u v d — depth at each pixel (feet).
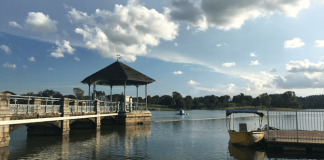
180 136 98.84
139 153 63.26
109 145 74.33
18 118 63.46
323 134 77.15
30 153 60.49
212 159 57.26
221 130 125.29
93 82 142.20
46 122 77.41
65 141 80.12
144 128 130.00
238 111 77.30
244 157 59.52
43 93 324.39
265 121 193.57
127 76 139.85
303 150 61.93
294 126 148.25
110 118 139.13
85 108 104.83
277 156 59.93
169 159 57.06
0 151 58.44
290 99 631.15
